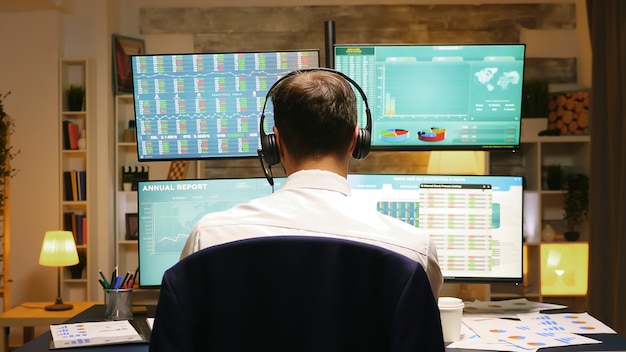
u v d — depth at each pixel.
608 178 4.70
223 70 2.62
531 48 6.27
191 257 1.13
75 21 5.96
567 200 6.02
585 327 2.20
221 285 1.12
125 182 6.00
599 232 4.71
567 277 6.10
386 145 2.62
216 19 6.20
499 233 2.46
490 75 2.60
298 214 1.28
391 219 1.32
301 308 1.11
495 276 2.46
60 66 5.84
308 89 1.34
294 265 1.11
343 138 1.36
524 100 6.07
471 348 1.97
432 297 1.12
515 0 6.25
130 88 6.05
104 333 2.12
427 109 2.61
